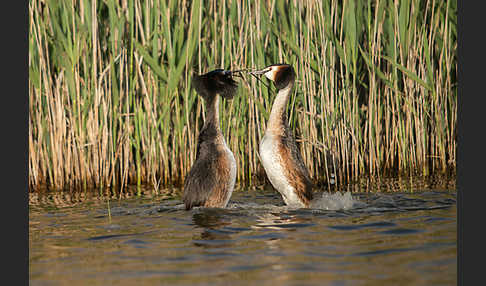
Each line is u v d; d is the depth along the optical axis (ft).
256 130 48.62
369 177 47.73
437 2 48.93
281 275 22.86
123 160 48.14
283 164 36.81
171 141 49.29
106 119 45.75
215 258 25.26
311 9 44.98
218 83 36.22
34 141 46.01
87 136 46.42
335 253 25.62
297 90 46.47
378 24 47.83
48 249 27.27
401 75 50.49
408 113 49.06
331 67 46.09
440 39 48.98
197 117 46.88
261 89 46.09
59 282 22.66
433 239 27.48
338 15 47.62
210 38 47.62
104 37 47.06
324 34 45.32
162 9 43.34
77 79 44.93
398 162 49.80
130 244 27.81
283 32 47.78
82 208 37.01
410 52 48.24
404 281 22.00
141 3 46.68
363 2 48.65
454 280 22.02
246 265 24.20
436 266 23.66
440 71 48.16
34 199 40.91
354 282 21.97
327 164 48.44
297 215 33.27
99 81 45.03
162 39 46.47
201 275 23.04
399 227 29.84
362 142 50.83
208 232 29.63
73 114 45.80
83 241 28.58
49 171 46.16
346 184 44.98
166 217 33.35
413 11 48.21
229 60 46.39
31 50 44.60
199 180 34.99
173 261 24.98
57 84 45.60
